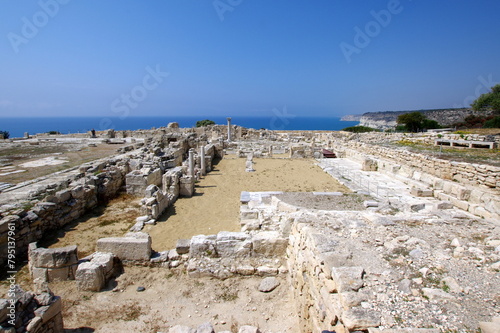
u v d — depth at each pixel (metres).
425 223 7.65
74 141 38.59
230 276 8.06
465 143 23.14
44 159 24.48
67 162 23.05
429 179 16.38
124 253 8.55
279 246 8.45
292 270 7.43
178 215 13.35
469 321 4.04
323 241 6.08
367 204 12.32
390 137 35.25
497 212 11.29
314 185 18.47
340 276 4.76
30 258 7.96
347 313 4.11
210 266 8.20
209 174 22.12
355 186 17.42
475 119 44.88
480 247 6.25
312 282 5.76
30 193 13.68
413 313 4.18
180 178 16.38
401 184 17.64
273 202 11.86
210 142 34.44
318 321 5.15
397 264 5.49
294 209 10.80
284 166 25.05
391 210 9.53
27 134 43.38
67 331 6.14
